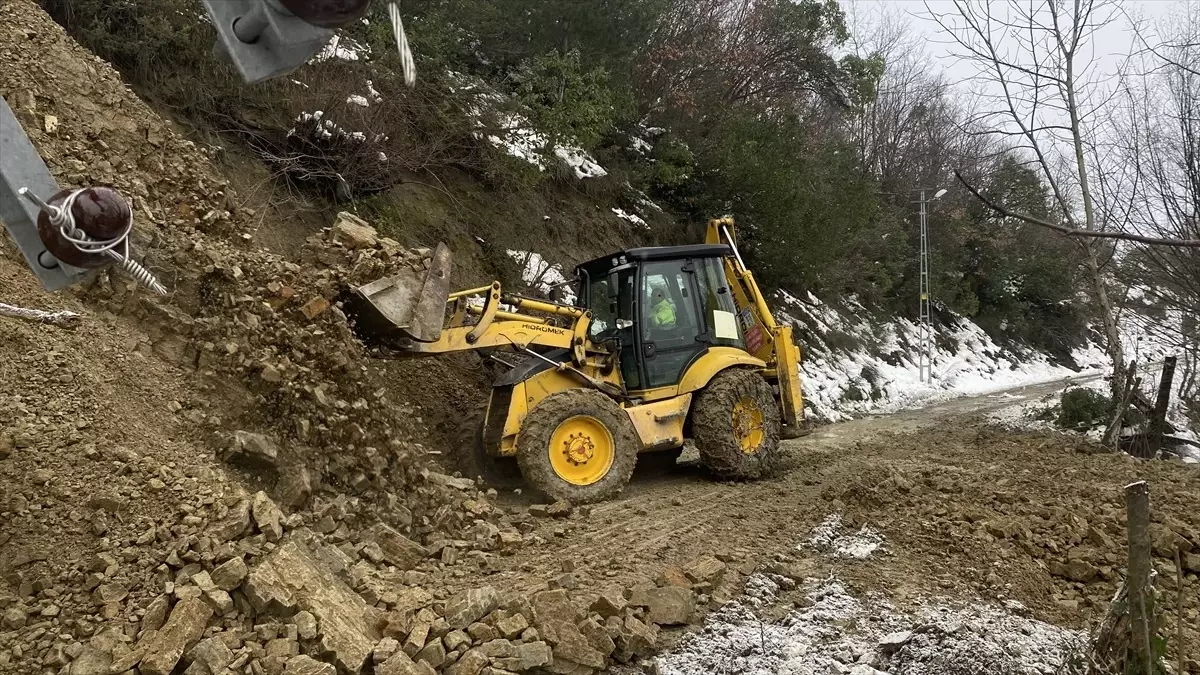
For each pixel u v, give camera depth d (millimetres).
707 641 4609
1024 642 4688
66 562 3824
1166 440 12602
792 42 21562
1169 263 10906
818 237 17875
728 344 8828
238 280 6016
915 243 27000
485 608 4160
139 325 5633
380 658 3721
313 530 4898
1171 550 6059
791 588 5480
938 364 23594
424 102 11867
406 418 7445
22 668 3363
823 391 16688
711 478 8516
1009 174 17469
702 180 17391
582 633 4242
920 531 6457
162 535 4012
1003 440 12188
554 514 6719
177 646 3475
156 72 9164
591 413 7414
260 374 5652
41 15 7461
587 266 8969
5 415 4348
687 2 18188
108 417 4676
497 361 9219
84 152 6562
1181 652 3316
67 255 1403
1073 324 32281
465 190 12328
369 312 6637
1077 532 6402
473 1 13484
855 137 28281
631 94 15617
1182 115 10023
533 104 13320
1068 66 11453
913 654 4496
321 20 1038
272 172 9719
